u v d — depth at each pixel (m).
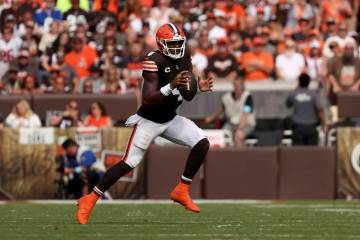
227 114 46.81
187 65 26.12
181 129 26.38
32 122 45.19
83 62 52.91
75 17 58.50
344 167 41.94
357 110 46.72
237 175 42.03
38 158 41.94
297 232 24.25
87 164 41.81
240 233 23.83
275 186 41.94
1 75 54.28
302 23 57.00
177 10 60.59
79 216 26.11
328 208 33.66
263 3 60.38
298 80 46.97
